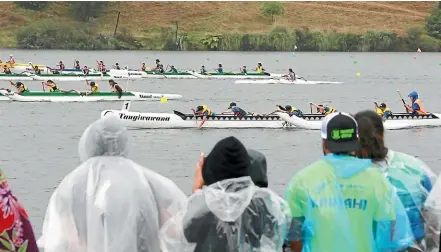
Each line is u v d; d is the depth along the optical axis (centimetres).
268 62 19488
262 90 10500
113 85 8575
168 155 4822
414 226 1366
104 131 1208
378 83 12581
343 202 1202
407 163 1379
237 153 1131
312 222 1206
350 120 1230
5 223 1015
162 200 1216
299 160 4697
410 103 9219
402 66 18300
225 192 1122
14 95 8050
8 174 4119
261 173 1218
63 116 6912
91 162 1206
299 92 10338
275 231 1140
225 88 10712
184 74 12600
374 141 1366
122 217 1166
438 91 11212
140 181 1193
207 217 1120
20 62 17638
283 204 1167
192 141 5409
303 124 6084
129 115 5931
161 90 10256
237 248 1121
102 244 1163
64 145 5253
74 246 1181
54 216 1185
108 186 1174
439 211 1334
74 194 1182
